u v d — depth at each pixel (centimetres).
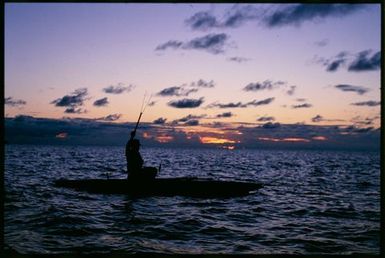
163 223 632
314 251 495
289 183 1354
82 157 3394
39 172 1561
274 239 552
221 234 575
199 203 822
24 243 493
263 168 2345
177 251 480
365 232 601
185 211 737
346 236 575
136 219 655
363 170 2311
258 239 550
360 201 941
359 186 1294
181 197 886
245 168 2295
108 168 1934
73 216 655
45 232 552
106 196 871
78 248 481
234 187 936
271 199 918
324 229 620
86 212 700
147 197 873
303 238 559
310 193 1077
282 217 714
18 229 562
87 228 583
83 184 957
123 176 1482
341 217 725
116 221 640
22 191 913
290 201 904
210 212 736
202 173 1780
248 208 789
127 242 516
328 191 1138
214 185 938
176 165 2495
